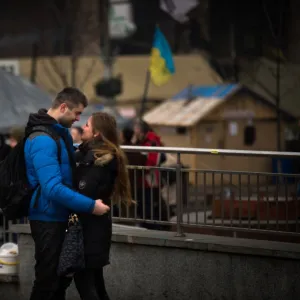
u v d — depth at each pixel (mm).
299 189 14391
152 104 71188
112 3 72812
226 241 14578
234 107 54812
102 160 12336
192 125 53688
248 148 54812
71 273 12266
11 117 35969
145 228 17203
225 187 15266
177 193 15445
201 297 14633
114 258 15641
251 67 57594
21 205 12266
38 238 12305
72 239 12227
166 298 15031
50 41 74562
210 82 66062
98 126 12656
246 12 57875
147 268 15250
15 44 75312
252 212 15016
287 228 14531
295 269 13570
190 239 14836
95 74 73125
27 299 16484
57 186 11766
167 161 23266
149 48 71875
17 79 39094
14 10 75125
